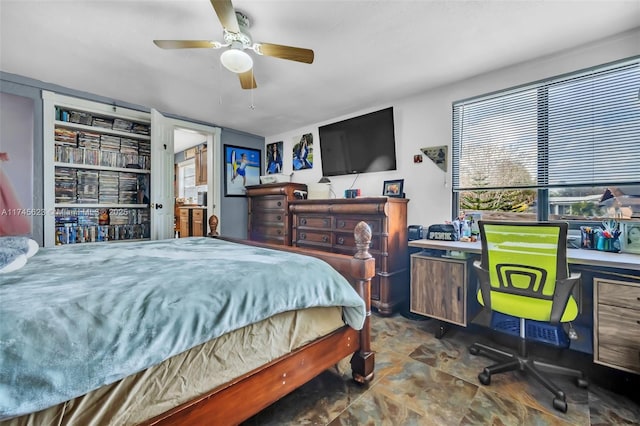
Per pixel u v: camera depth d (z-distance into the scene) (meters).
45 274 1.19
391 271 2.76
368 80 2.68
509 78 2.45
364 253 1.61
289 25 1.84
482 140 2.64
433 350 2.04
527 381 1.67
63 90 2.94
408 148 3.11
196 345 0.95
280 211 3.89
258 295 1.13
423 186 3.00
